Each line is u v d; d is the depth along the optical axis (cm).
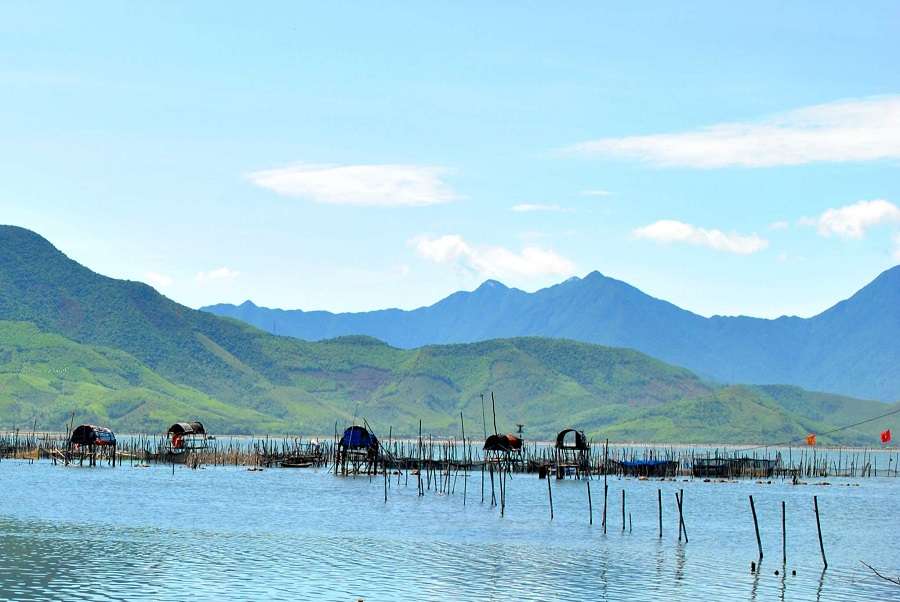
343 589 6844
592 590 7019
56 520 9912
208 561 7744
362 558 7988
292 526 9819
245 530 9456
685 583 7319
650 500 13612
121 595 6581
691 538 9494
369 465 17838
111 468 18212
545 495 14000
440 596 6719
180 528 9519
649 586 7188
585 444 19038
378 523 10169
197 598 6531
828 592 7156
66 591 6662
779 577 7625
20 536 8756
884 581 7569
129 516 10394
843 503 14212
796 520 11588
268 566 7575
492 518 10781
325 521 10275
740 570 7850
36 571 7219
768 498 14675
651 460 19912
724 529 10350
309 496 13150
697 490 15900
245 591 6738
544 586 7094
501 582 7181
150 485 14488
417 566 7681
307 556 8038
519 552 8406
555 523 10412
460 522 10356
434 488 14738
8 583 6831
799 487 17525
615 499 13625
